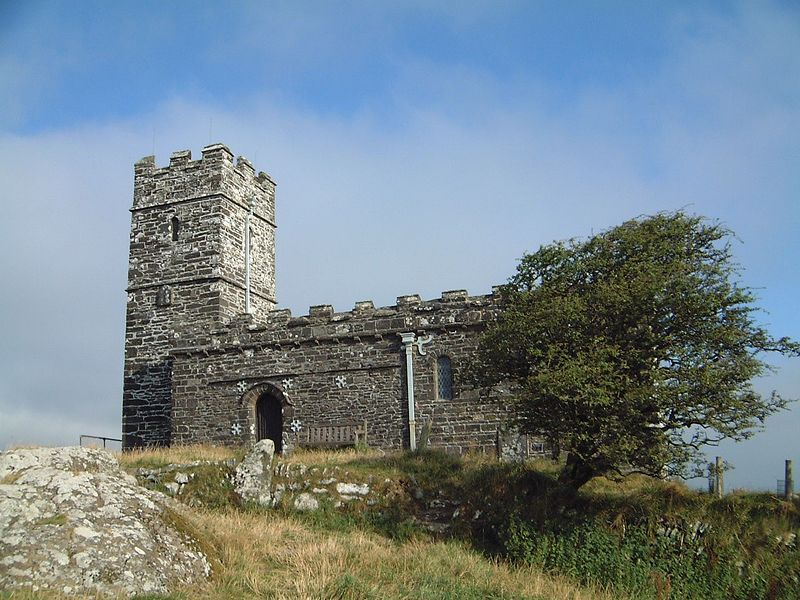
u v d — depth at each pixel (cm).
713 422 1827
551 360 1931
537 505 2019
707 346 1903
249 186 3844
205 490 2173
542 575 1783
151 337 3566
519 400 1964
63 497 1289
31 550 1176
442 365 2822
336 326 2962
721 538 1852
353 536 1892
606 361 1909
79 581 1162
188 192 3644
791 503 1956
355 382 2905
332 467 2252
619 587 1742
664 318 1931
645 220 2095
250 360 3073
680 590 1758
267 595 1293
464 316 2792
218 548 1484
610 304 1925
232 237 3647
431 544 1925
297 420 2952
